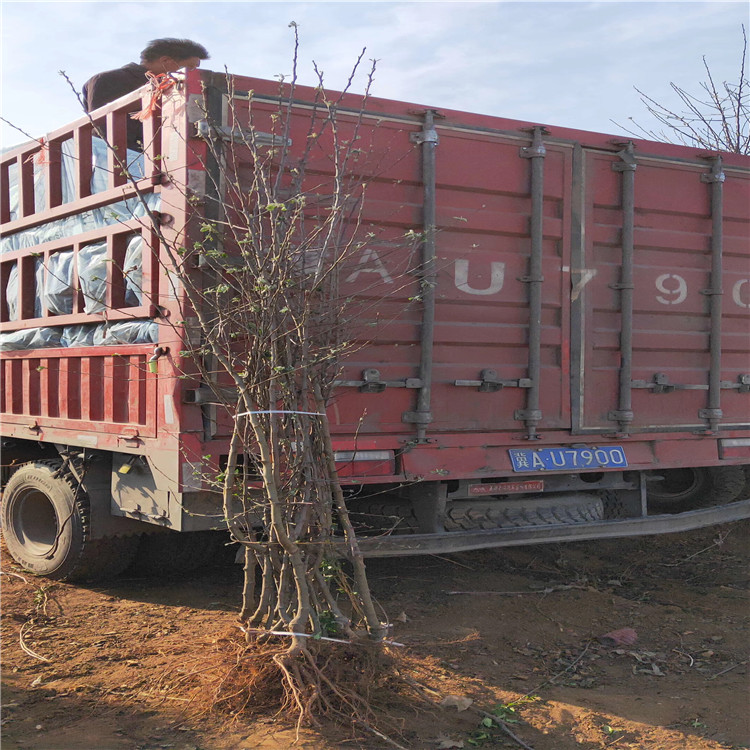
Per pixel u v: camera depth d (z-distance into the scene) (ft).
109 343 17.66
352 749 10.99
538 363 18.17
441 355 17.39
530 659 14.64
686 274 20.35
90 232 18.24
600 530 18.62
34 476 19.85
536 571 20.13
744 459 21.07
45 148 19.95
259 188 14.38
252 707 12.07
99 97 22.75
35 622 16.48
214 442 15.31
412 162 16.92
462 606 17.34
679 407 20.22
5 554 22.02
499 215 17.85
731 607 17.60
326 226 15.24
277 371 11.75
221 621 16.26
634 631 15.96
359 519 18.06
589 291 18.95
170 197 15.39
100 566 18.89
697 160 20.31
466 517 18.04
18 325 21.57
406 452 16.89
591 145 18.92
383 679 12.59
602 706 12.71
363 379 16.34
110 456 18.60
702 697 13.06
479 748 11.27
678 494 23.27
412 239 16.44
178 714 12.02
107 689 13.00
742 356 21.57
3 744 11.17
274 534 12.37
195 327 14.94
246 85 15.46
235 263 14.56
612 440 19.27
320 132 14.55
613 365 19.34
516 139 17.98
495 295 17.84
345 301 14.37
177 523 15.55
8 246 22.31
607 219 19.21
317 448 12.71
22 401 21.65
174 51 22.45
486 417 17.83
